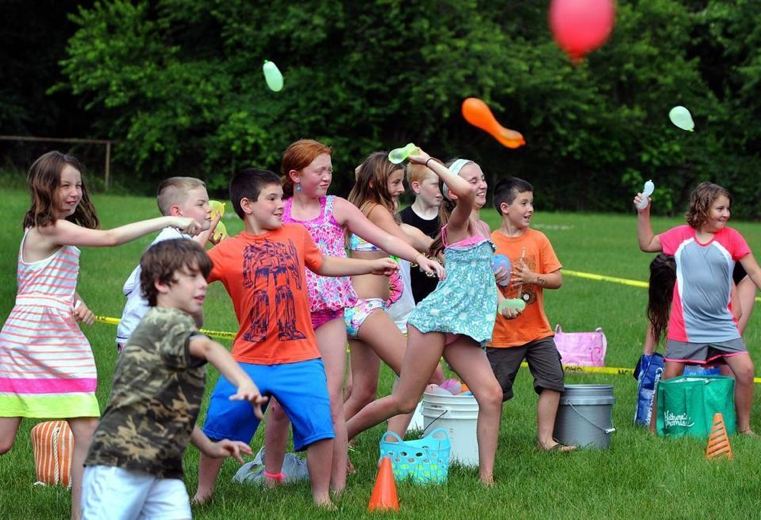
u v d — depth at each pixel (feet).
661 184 328.08
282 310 45.11
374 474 52.29
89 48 296.10
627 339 94.17
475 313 49.47
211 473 46.47
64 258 43.57
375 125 307.37
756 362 85.46
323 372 46.03
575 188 326.24
